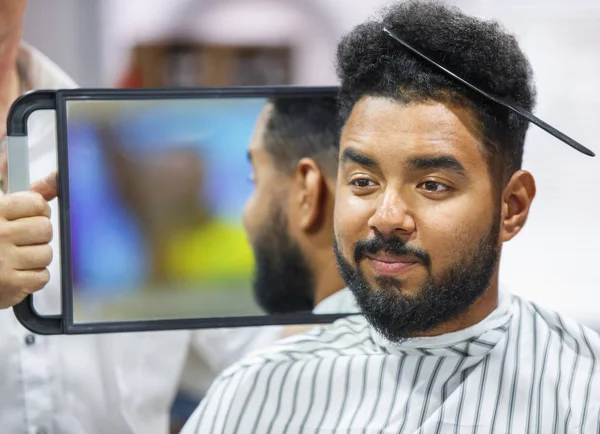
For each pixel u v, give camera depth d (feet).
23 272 8.09
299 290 8.48
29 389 12.13
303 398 8.31
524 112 7.06
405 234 7.14
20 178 8.09
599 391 7.68
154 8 14.94
